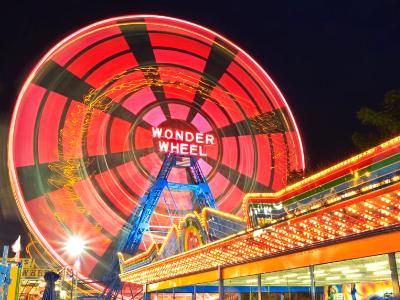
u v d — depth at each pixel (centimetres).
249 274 1559
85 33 4959
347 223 1060
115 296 4031
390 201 920
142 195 5153
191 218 1848
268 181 5050
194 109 5659
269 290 1967
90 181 4769
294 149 5019
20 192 4141
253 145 5294
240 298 1989
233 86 5625
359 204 977
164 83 5575
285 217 1202
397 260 1314
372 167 1033
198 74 5747
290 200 1341
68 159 4675
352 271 1620
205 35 5591
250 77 5528
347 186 1105
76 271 3850
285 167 4997
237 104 5522
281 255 1388
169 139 5325
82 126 4916
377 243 1035
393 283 998
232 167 5419
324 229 1134
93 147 4938
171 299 2378
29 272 4297
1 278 1362
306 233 1195
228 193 5353
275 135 5194
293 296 2003
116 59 5297
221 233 1670
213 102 5662
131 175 5194
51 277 1775
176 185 5038
